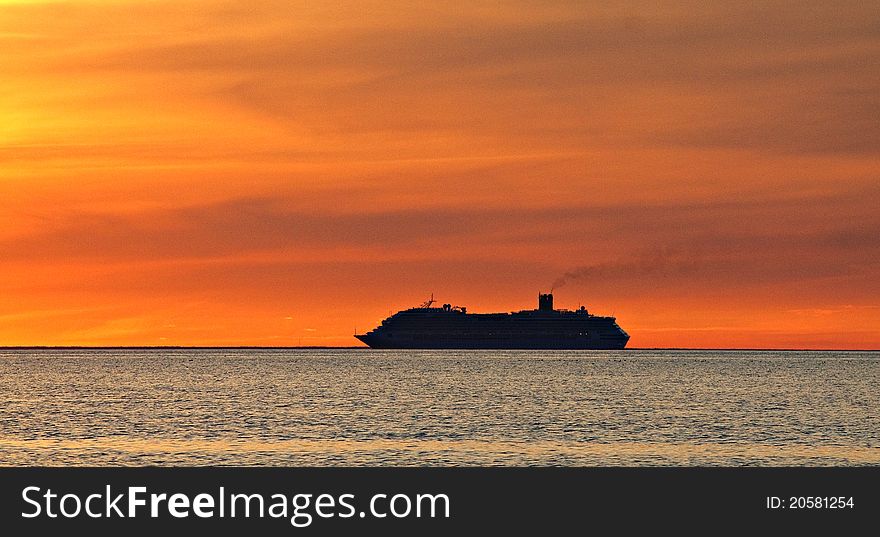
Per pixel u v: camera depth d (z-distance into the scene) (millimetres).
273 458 193000
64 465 185000
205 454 198000
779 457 195625
